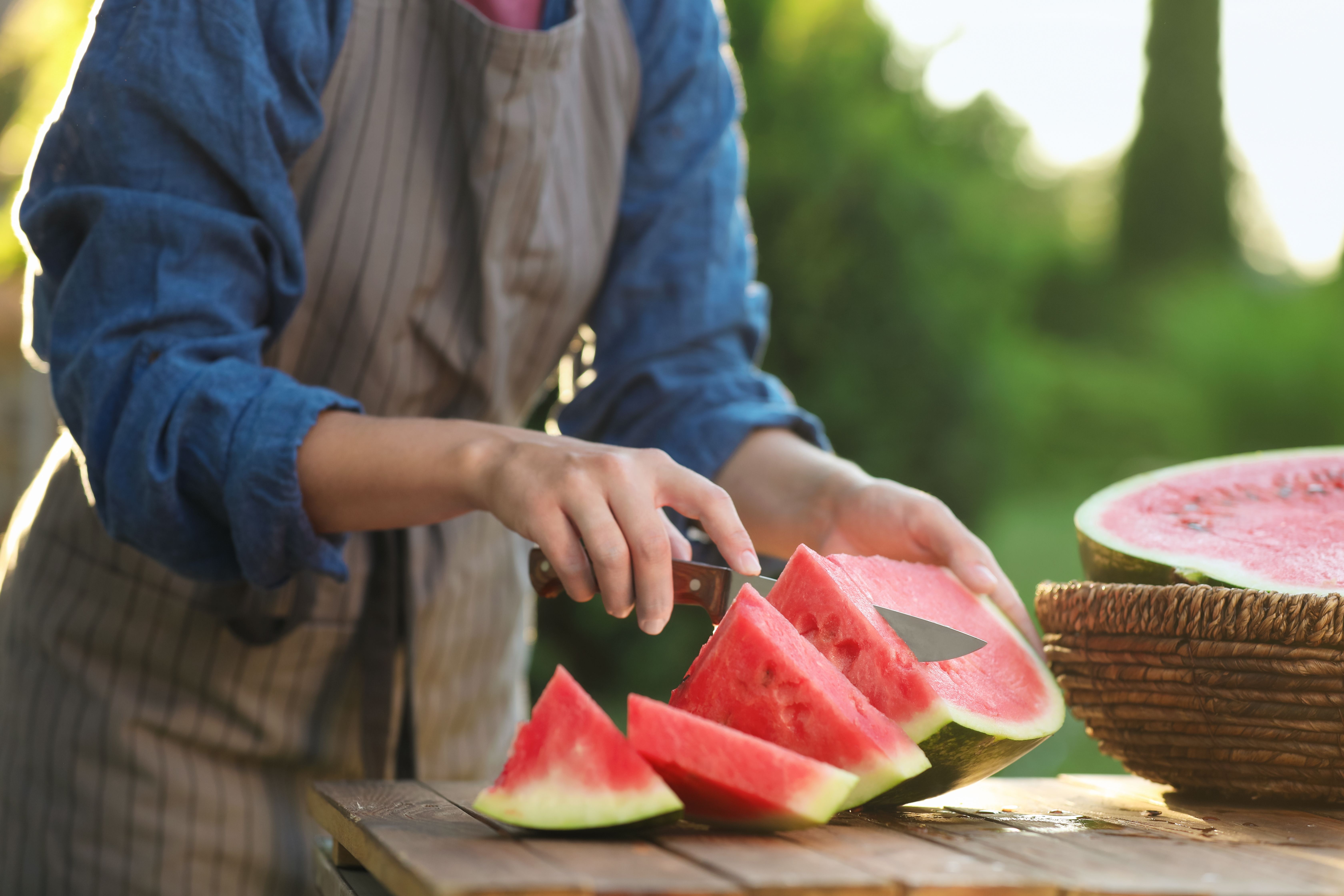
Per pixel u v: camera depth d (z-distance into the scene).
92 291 1.30
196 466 1.23
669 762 1.03
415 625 1.65
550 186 1.61
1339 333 8.48
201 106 1.31
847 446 4.98
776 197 4.81
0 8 4.82
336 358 1.56
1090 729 1.37
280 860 1.60
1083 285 9.16
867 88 5.23
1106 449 7.97
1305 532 1.47
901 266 4.96
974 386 5.27
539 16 1.62
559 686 1.04
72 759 1.54
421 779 1.70
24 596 1.60
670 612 1.12
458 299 1.59
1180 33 9.99
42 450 5.70
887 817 1.19
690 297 1.75
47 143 1.34
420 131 1.52
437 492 1.20
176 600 1.53
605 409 1.76
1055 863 0.96
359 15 1.47
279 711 1.61
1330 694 1.17
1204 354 8.52
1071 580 1.45
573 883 0.82
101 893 1.53
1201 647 1.22
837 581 1.26
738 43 4.88
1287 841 1.10
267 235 1.36
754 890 0.83
